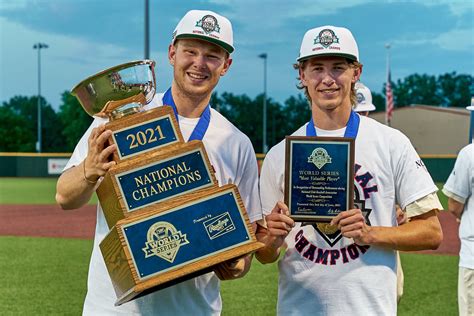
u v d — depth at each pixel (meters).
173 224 3.17
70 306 7.56
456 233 14.52
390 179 3.80
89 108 3.44
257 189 3.92
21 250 11.80
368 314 3.70
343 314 3.71
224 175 3.76
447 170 36.69
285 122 87.06
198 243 3.18
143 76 3.37
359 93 6.55
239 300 7.84
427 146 56.38
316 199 3.69
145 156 3.25
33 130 87.19
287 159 3.72
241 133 3.92
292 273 3.84
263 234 3.88
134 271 3.11
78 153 3.65
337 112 3.87
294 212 3.71
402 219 4.64
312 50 3.72
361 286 3.71
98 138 3.22
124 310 3.53
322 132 3.90
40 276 9.30
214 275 3.74
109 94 3.35
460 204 5.22
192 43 3.62
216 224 3.21
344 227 3.58
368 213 3.77
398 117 57.75
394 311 3.80
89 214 18.95
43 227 15.74
